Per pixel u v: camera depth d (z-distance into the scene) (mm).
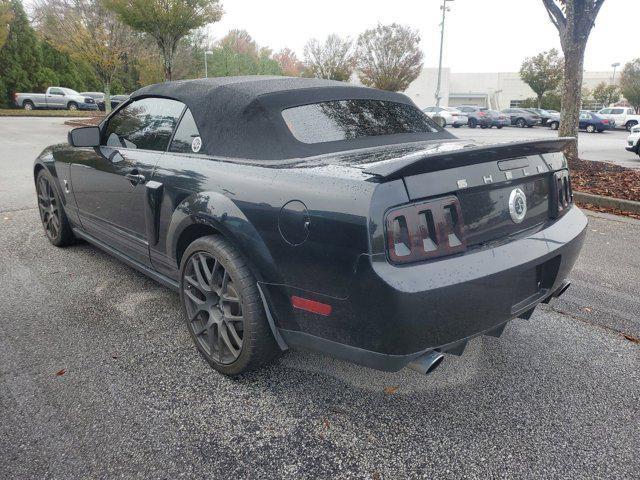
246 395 2350
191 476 1840
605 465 1924
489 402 2324
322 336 2078
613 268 4234
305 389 2408
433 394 2385
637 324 3174
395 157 2074
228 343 2400
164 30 18906
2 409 2186
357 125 2699
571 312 3350
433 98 57344
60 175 4027
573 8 8859
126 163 3107
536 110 34156
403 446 2021
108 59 25062
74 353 2682
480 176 2053
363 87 3125
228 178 2357
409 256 1835
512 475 1868
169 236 2691
